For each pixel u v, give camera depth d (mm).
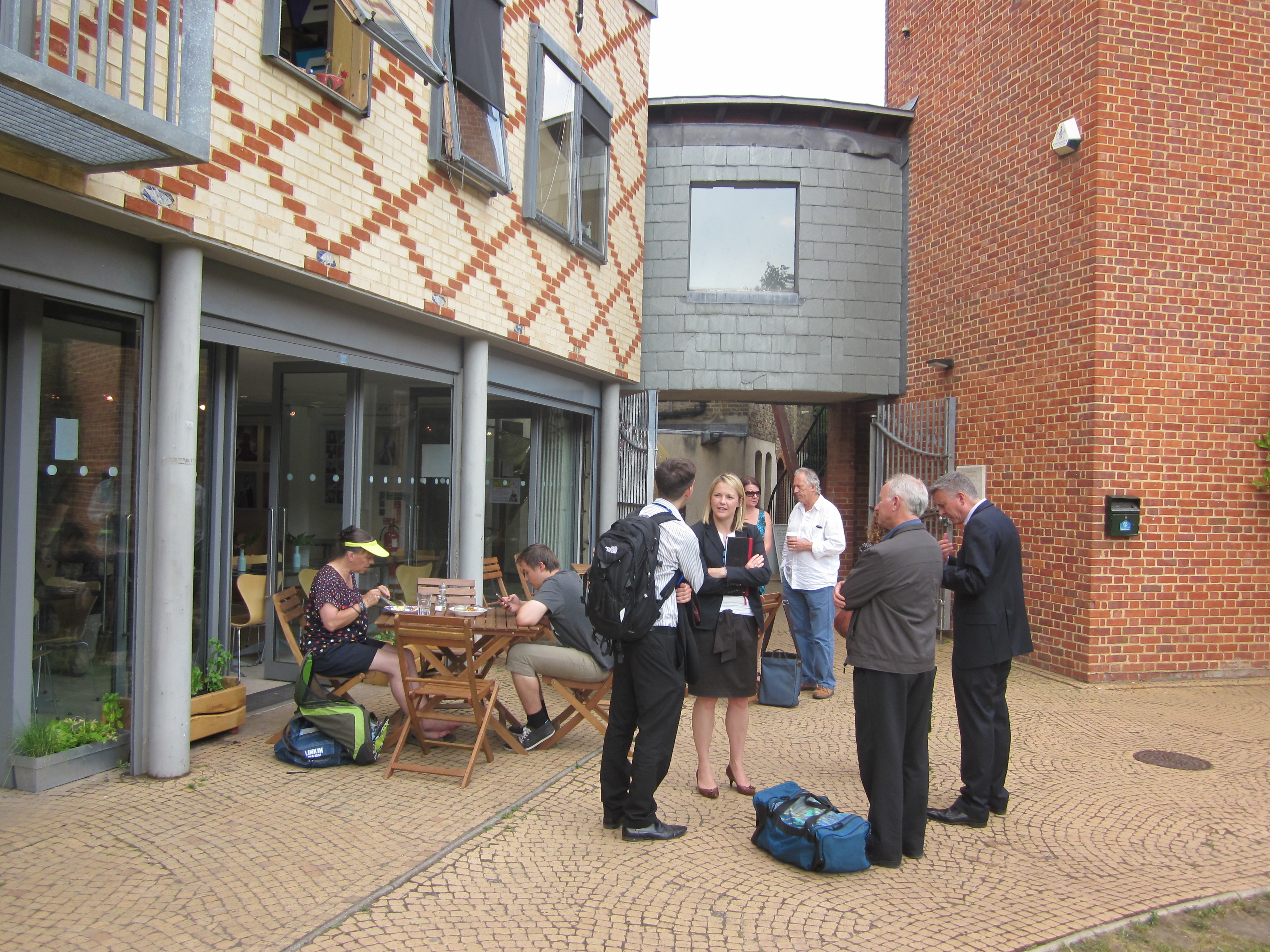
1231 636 8594
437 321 7238
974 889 4090
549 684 5977
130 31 3918
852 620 4527
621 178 11086
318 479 7270
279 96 5367
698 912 3748
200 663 6320
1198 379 8578
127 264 4750
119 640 5094
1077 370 8680
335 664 5621
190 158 3957
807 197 11945
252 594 7211
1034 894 4051
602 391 11570
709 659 5027
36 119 3512
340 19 5898
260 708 6652
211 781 5023
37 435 4746
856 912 3805
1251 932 3811
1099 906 3936
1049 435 9039
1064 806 5223
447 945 3389
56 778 4789
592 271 10219
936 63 11234
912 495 4500
